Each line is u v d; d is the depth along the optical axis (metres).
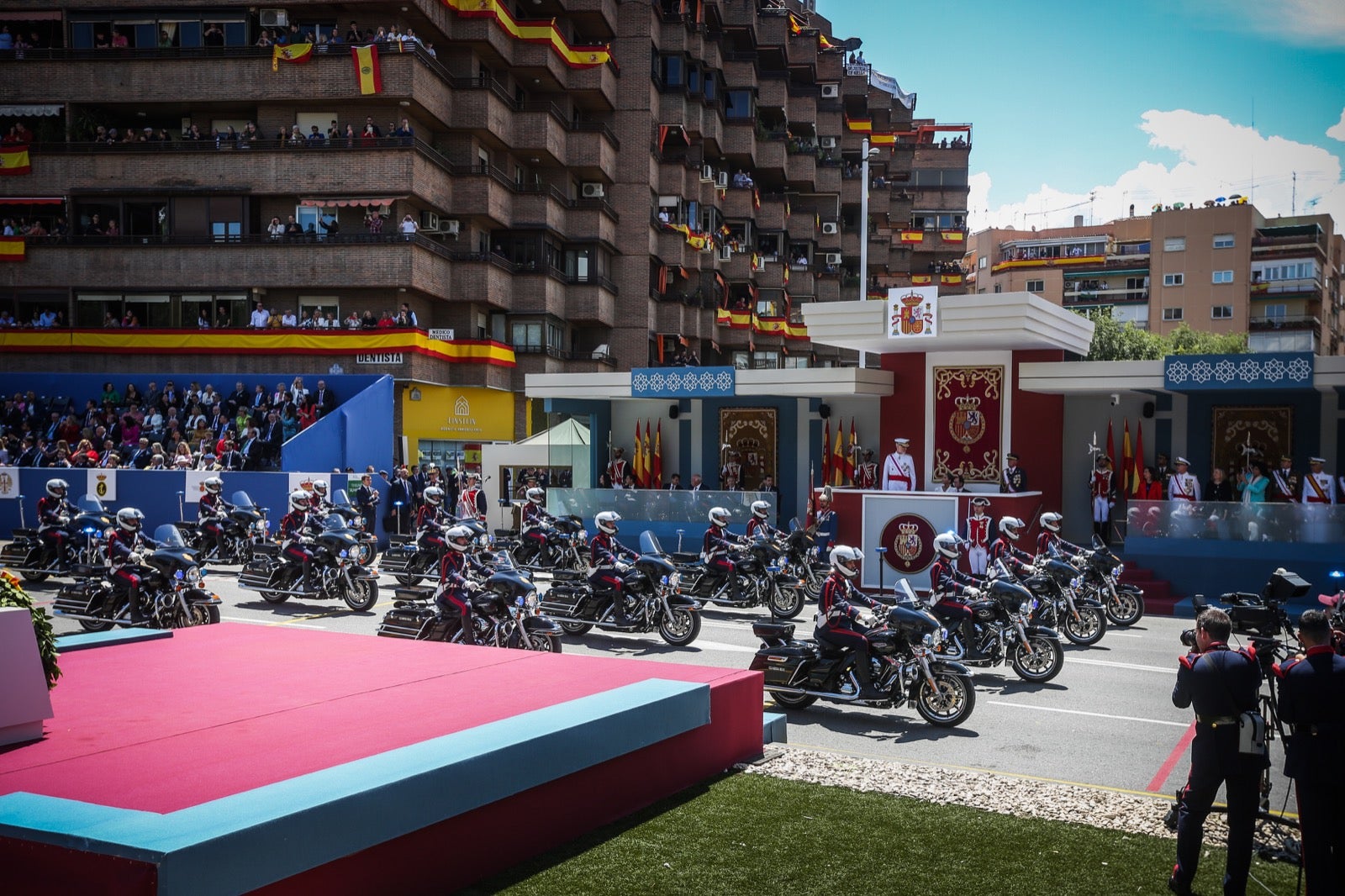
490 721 7.87
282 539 20.30
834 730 11.37
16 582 8.23
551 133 43.66
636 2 48.66
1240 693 6.66
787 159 60.88
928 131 89.56
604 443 30.42
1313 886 6.38
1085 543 25.97
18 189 39.47
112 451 31.09
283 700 8.59
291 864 5.48
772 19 60.28
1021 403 25.70
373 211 37.88
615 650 15.67
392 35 37.34
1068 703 12.69
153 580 15.12
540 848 7.09
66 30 40.09
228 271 38.28
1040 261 101.19
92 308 39.34
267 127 39.22
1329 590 19.91
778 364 61.31
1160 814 8.19
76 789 6.18
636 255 48.69
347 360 37.28
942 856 7.14
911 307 24.05
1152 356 73.88
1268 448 24.09
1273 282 91.75
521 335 43.31
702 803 8.23
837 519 23.53
